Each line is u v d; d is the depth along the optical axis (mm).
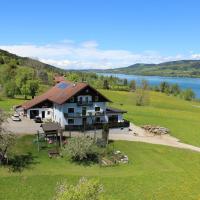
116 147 70062
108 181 52406
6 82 146000
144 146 73062
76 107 80375
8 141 56500
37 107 88125
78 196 28750
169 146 75438
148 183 53094
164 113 122500
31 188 48406
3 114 58375
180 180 55500
